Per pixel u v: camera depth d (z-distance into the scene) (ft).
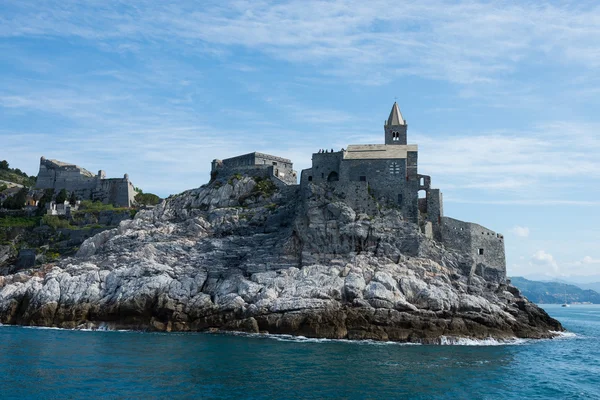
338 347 281.95
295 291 327.67
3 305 372.58
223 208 432.66
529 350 296.10
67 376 218.18
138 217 454.40
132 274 361.51
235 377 219.20
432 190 391.24
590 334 409.08
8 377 215.72
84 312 351.67
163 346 279.69
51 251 489.26
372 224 360.07
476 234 384.68
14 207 593.01
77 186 618.85
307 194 377.09
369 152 407.03
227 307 331.77
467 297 329.93
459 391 209.05
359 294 319.47
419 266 345.31
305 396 196.75
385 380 219.00
